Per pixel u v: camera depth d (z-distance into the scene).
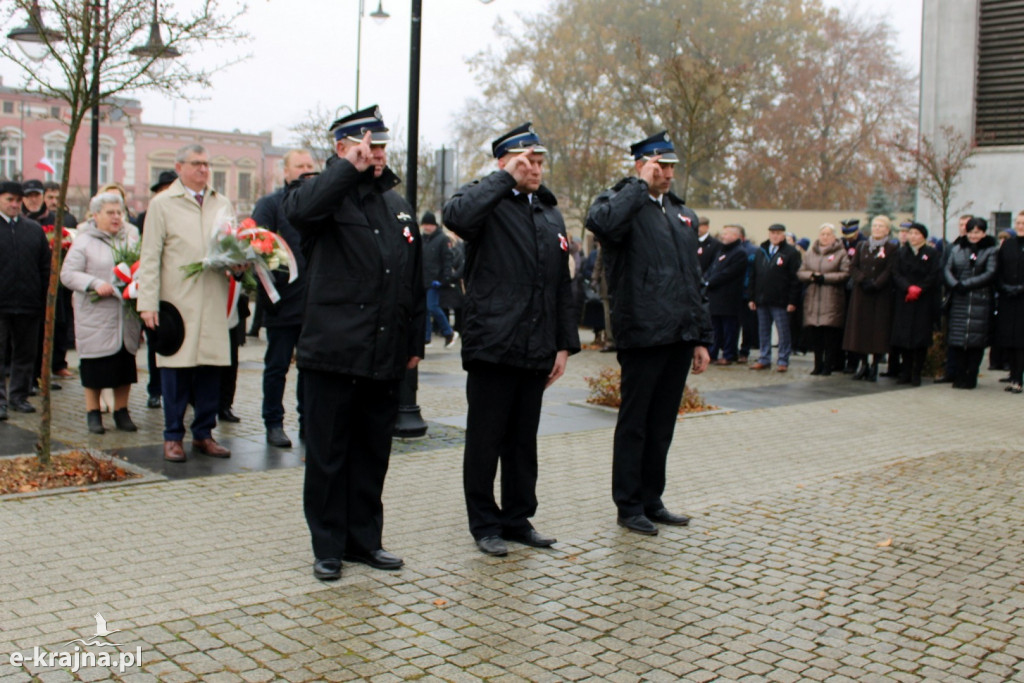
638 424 5.77
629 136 40.78
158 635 4.05
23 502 5.94
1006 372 14.54
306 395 4.88
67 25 6.39
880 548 5.56
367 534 5.03
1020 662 4.06
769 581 4.96
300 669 3.78
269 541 5.36
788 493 6.73
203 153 7.05
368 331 4.77
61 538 5.28
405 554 5.25
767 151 43.41
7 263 8.51
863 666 3.98
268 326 7.74
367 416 4.96
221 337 7.14
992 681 3.87
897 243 12.61
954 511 6.36
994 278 11.95
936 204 18.98
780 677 3.85
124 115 12.22
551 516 6.07
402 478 6.91
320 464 4.82
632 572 5.05
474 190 5.10
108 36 6.55
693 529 5.85
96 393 8.08
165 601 4.43
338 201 4.70
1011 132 20.67
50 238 10.00
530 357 5.24
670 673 3.85
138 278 6.98
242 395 10.44
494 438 5.34
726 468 7.48
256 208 7.77
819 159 44.06
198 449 7.44
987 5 20.72
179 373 7.10
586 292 16.81
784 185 43.31
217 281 7.12
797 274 13.72
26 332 8.79
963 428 9.46
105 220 8.03
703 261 15.10
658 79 30.81
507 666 3.87
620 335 5.73
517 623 4.32
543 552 5.35
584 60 41.22
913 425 9.59
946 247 14.42
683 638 4.21
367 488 5.03
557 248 5.39
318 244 4.87
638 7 41.97
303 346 4.80
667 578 4.97
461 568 5.04
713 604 4.62
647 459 5.92
